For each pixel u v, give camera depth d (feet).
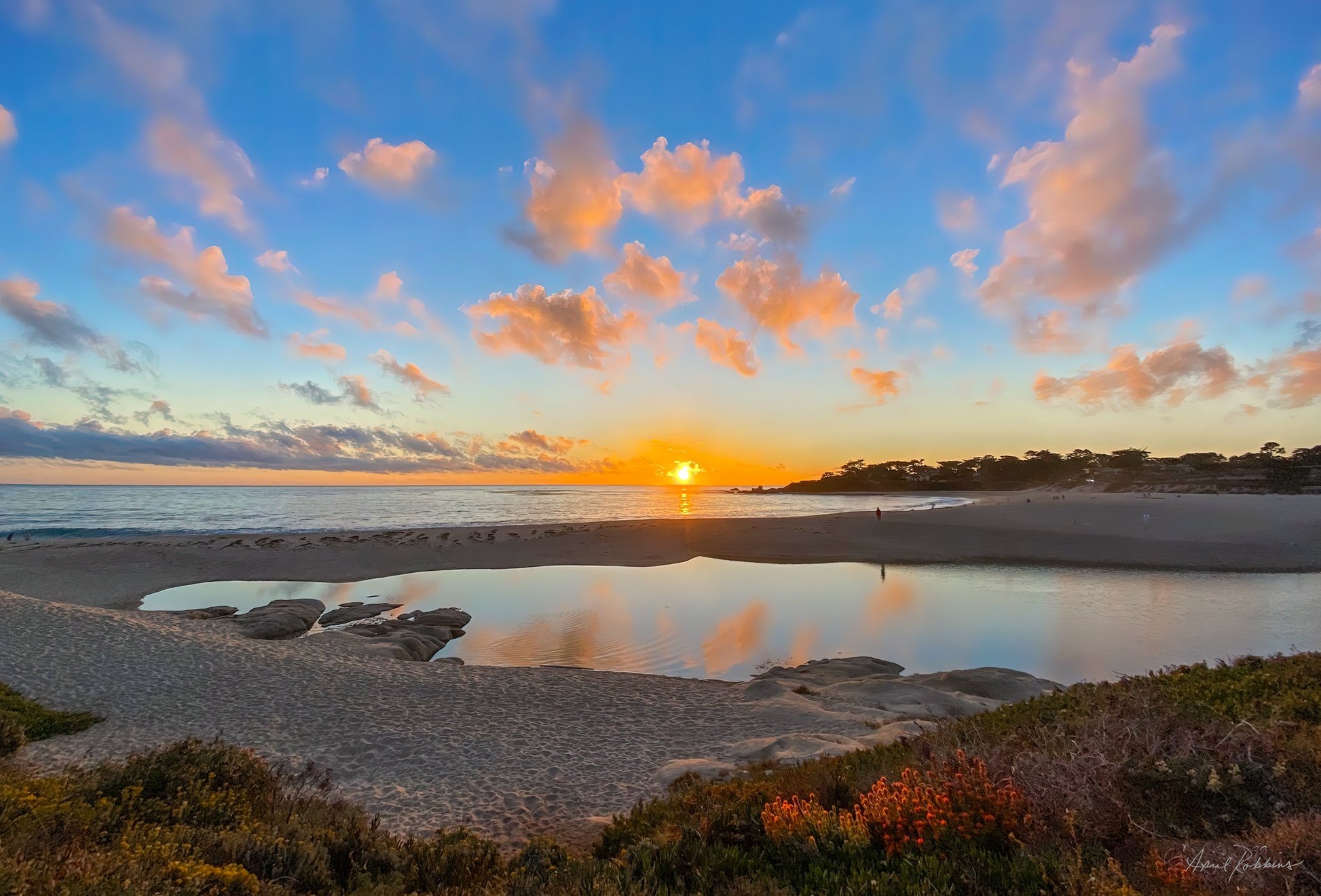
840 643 71.72
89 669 50.62
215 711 43.68
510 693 51.03
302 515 251.19
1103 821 15.79
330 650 63.57
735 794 24.30
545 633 76.18
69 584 100.07
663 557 134.21
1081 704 26.22
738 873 15.61
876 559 132.67
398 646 65.72
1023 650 67.56
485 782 33.96
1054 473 524.11
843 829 16.75
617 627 78.54
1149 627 75.77
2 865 12.40
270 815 21.38
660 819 23.44
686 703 49.75
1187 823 15.66
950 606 89.04
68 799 19.58
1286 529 151.33
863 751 29.78
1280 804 15.55
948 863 14.32
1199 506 211.00
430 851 19.48
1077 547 136.67
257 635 69.51
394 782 33.83
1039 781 17.60
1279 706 23.06
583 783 33.91
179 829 17.04
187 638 62.34
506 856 24.59
